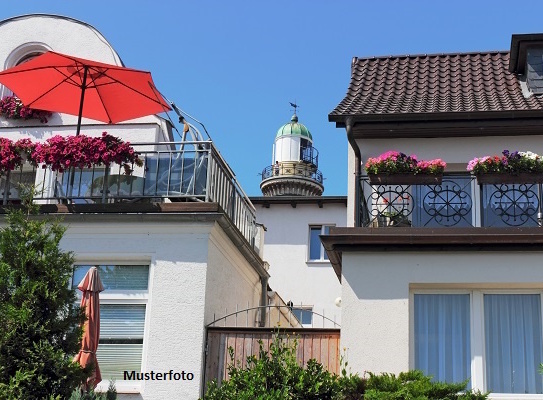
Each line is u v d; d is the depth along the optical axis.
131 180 13.15
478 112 12.85
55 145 13.11
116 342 12.52
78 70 13.61
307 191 36.75
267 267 18.16
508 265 11.82
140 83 13.30
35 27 16.19
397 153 12.34
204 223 12.72
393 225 12.47
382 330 11.77
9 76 13.73
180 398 12.09
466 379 11.23
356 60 16.06
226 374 12.27
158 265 12.66
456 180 13.03
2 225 13.03
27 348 10.03
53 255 10.53
